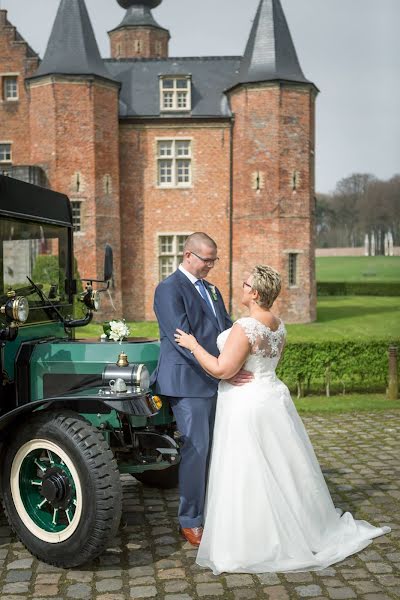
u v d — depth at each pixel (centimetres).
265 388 388
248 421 377
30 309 434
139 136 2383
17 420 387
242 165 2323
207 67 2541
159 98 2436
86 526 354
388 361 930
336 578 354
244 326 381
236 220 2373
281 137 2266
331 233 8512
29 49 2541
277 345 396
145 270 2405
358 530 413
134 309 2398
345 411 816
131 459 415
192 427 397
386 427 723
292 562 365
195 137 2381
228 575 360
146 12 3972
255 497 369
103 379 378
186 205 2397
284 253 2275
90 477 354
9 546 403
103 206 2266
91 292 493
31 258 443
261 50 2314
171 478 507
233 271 2389
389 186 7994
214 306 427
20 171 2183
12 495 381
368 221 8144
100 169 2253
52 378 404
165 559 382
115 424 397
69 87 2211
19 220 427
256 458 372
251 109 2284
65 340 448
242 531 366
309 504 389
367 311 2775
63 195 497
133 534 422
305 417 783
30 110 2277
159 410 411
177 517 452
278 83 2245
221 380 400
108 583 351
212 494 382
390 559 379
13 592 341
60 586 348
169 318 399
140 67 2556
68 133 2222
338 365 927
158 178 2402
